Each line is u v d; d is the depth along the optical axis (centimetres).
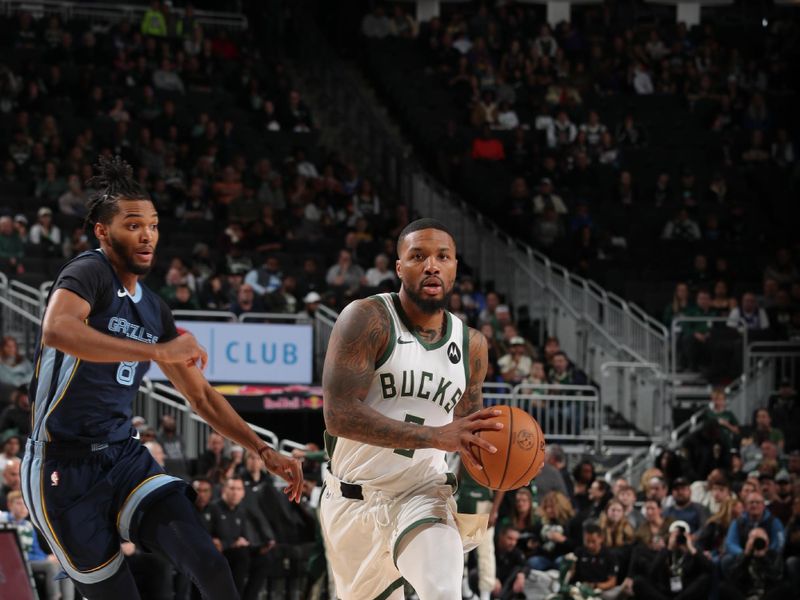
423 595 551
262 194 2305
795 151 2769
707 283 2230
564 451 1784
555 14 3189
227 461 1487
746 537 1464
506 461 545
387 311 577
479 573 1335
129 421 559
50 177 2125
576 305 2194
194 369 580
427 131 2688
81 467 538
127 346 500
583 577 1434
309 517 1405
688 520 1534
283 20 3008
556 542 1481
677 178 2594
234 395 1702
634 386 2005
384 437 547
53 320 507
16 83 2380
